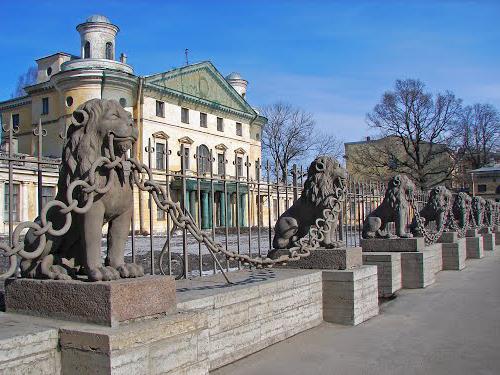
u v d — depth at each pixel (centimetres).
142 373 358
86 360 346
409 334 700
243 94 5738
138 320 378
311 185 815
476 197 2359
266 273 734
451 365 563
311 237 767
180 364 393
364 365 560
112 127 408
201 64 4331
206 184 2559
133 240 549
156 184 473
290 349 614
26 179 1134
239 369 536
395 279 1061
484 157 6306
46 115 3919
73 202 382
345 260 763
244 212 2397
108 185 400
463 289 1105
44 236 381
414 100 4634
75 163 409
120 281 380
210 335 519
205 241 552
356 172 5294
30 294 404
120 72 3528
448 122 4653
